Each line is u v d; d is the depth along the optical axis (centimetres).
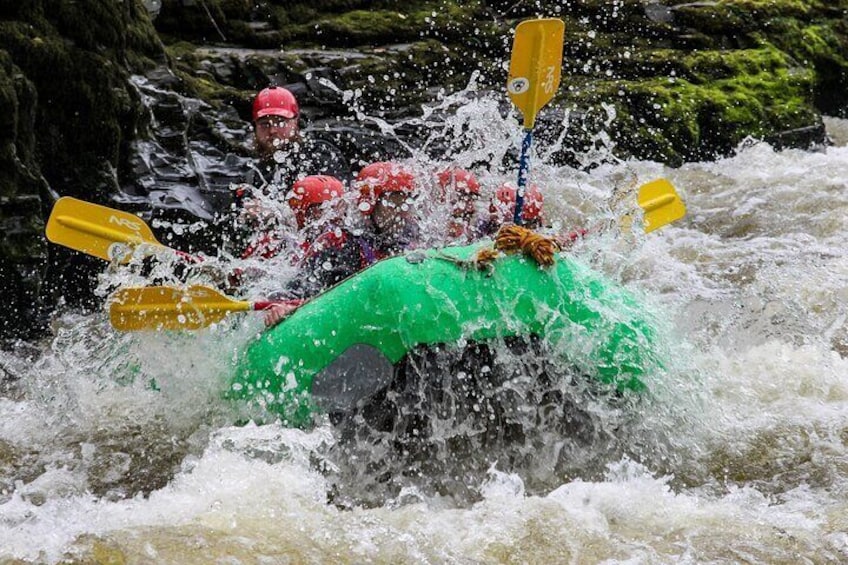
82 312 1794
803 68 2903
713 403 1341
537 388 1242
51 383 1515
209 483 1153
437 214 1415
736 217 2222
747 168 2519
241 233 1927
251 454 1212
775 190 2345
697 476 1230
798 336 1554
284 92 1831
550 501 1126
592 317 1239
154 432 1358
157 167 1964
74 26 1845
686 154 2595
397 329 1210
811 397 1382
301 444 1216
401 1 2745
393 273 1227
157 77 2111
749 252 2020
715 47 2875
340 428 1232
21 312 1716
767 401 1373
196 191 1961
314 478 1176
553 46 1351
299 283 1405
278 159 1797
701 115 2650
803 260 1942
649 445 1273
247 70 2412
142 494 1232
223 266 1516
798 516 1105
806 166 2500
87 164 1852
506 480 1204
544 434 1256
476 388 1230
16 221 1694
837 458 1234
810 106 2811
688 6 2911
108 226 1430
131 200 1875
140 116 1945
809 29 3017
